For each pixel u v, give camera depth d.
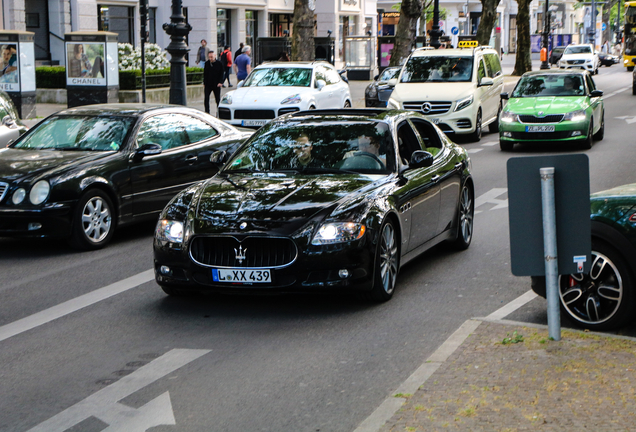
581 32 110.88
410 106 20.27
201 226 6.74
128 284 8.03
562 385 4.76
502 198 12.59
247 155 7.93
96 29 37.50
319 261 6.55
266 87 21.02
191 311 7.01
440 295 7.34
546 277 5.48
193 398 5.06
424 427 4.27
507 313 6.71
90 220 9.62
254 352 5.90
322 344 6.04
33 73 22.77
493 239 9.75
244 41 46.75
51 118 10.69
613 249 5.96
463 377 4.95
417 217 7.73
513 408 4.46
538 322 6.44
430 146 8.84
